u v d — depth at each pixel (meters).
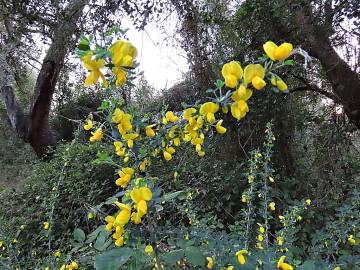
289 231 1.68
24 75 6.71
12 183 5.89
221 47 3.16
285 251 1.70
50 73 5.84
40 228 2.73
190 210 1.87
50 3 4.41
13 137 7.87
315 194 2.81
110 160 1.08
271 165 2.83
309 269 1.38
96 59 0.77
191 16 3.38
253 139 2.97
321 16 2.49
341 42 2.62
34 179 3.85
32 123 6.23
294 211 1.74
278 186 2.77
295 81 3.16
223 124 2.94
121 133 1.02
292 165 3.00
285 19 2.60
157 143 1.09
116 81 0.94
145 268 1.20
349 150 3.03
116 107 1.04
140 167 1.09
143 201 0.92
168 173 2.13
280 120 2.96
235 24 3.03
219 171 2.92
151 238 1.04
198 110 1.05
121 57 0.80
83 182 3.32
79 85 6.18
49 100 6.19
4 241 1.96
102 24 3.90
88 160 3.58
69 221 2.85
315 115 3.21
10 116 6.41
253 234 2.06
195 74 3.32
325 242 1.89
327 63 2.67
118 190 3.07
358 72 2.70
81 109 6.32
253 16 2.81
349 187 2.80
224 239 1.53
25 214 3.09
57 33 4.57
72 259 1.74
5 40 5.82
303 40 2.65
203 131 1.14
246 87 0.83
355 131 3.03
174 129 1.11
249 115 2.87
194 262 1.11
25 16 4.57
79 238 1.80
